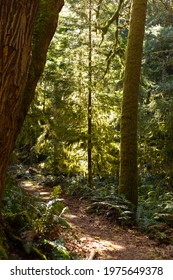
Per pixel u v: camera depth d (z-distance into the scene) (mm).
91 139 13711
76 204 11297
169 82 15625
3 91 3836
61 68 13664
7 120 3998
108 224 8938
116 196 10211
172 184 14898
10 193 6508
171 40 16094
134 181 10109
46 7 4945
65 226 6625
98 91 13836
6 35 3721
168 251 7066
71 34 13648
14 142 4352
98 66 13477
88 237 7320
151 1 14344
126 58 10148
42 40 4895
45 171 18078
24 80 4055
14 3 3740
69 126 13844
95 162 14148
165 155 14875
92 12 13562
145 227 8547
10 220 5594
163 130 14898
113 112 14055
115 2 14000
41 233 5691
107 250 6609
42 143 14789
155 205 10703
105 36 14352
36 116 12594
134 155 10109
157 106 14969
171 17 16406
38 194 9438
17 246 4977
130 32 10078
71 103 13789
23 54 3916
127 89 10055
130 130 10055
